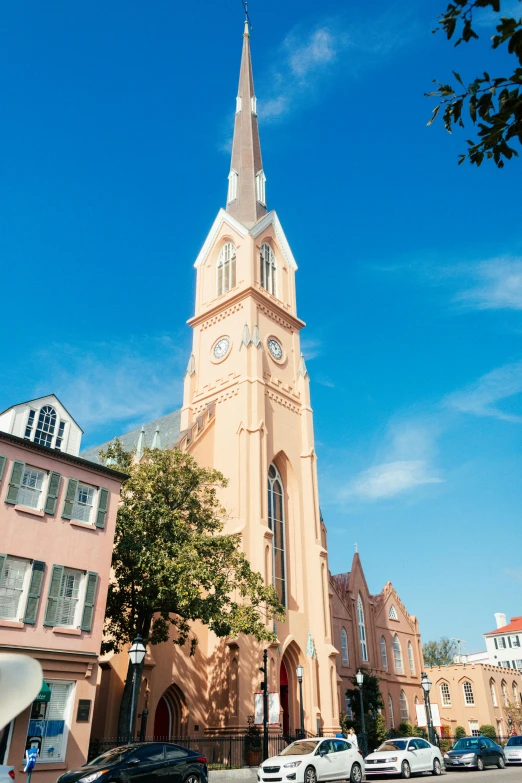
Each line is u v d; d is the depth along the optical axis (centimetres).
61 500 2919
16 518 2717
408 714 7031
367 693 5747
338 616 6372
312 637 4981
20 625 2589
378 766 3017
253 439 5138
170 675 4138
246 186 6906
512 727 7775
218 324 6053
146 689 3906
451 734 7538
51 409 3266
